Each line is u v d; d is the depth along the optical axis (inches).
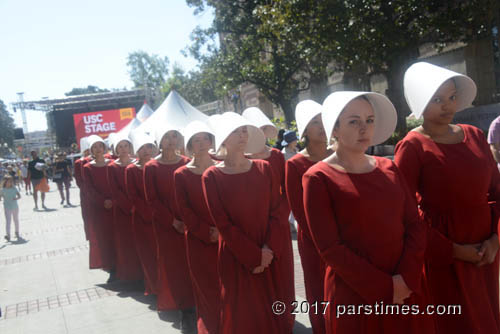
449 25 466.9
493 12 480.7
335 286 101.9
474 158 117.2
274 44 847.7
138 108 1309.1
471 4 460.4
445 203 118.3
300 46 581.9
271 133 254.4
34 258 341.7
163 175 191.9
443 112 117.3
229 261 138.3
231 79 918.4
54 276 285.1
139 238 216.2
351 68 542.3
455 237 117.6
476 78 583.8
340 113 97.9
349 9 464.4
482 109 451.8
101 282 262.5
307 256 145.2
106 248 262.7
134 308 212.4
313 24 505.0
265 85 912.3
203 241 159.9
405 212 101.0
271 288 138.6
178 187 161.8
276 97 933.2
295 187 145.6
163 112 409.1
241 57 914.7
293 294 152.2
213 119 173.3
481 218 118.1
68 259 326.0
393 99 533.0
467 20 474.6
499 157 192.7
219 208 135.4
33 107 1330.0
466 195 116.3
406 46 495.2
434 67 118.0
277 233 139.5
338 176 98.6
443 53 637.3
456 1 479.5
